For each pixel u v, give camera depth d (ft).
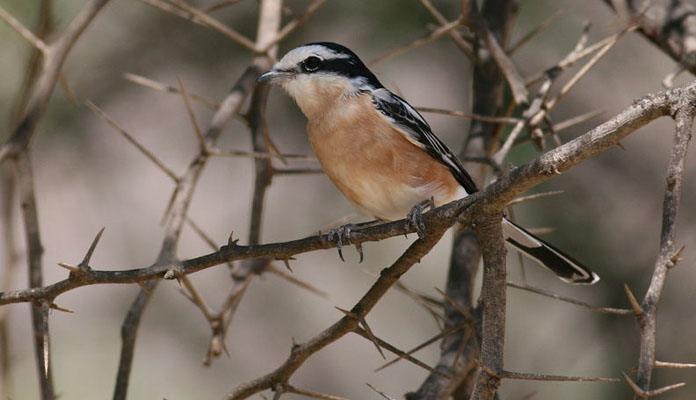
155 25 39.32
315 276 45.57
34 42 27.96
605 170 39.81
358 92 29.40
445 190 28.99
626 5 31.01
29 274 25.90
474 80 31.35
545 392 37.47
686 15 30.12
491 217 18.74
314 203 42.75
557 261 27.43
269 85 30.35
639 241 37.70
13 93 36.19
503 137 35.14
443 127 41.16
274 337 44.45
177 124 44.55
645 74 42.57
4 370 29.12
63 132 39.50
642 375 15.44
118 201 45.32
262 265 28.14
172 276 20.44
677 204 15.76
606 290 36.88
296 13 36.96
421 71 42.16
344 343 46.85
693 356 34.12
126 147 43.75
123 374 25.03
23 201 26.17
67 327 42.57
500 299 18.78
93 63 39.19
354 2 37.14
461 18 28.09
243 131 40.34
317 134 29.76
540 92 26.86
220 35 38.83
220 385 42.47
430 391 25.00
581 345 37.63
